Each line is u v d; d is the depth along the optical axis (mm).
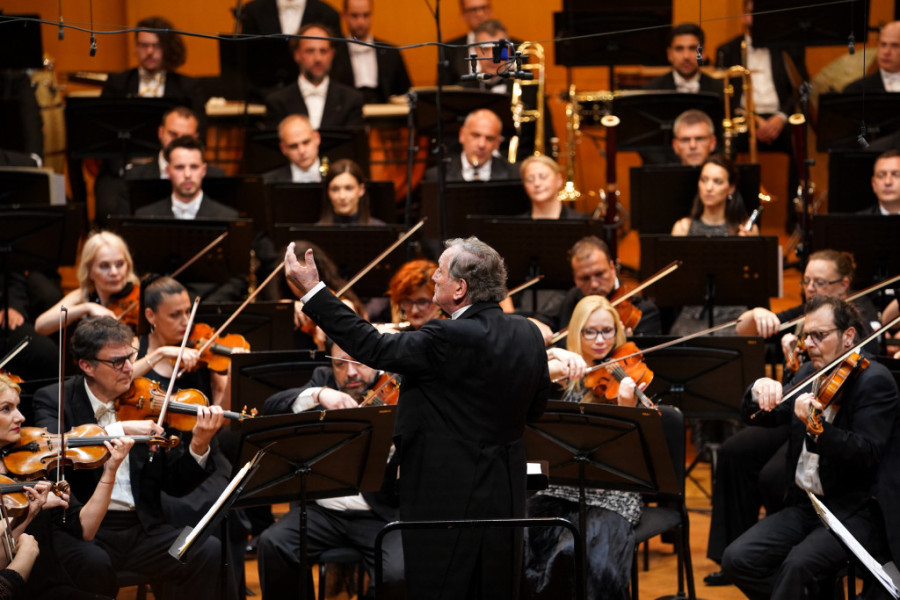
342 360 12180
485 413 9148
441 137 18078
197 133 22031
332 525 12008
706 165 17969
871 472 11352
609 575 11320
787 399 12227
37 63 21469
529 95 23375
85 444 10648
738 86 23516
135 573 11414
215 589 11406
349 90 23172
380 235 16984
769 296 16062
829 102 20016
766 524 11867
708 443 17266
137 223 16812
